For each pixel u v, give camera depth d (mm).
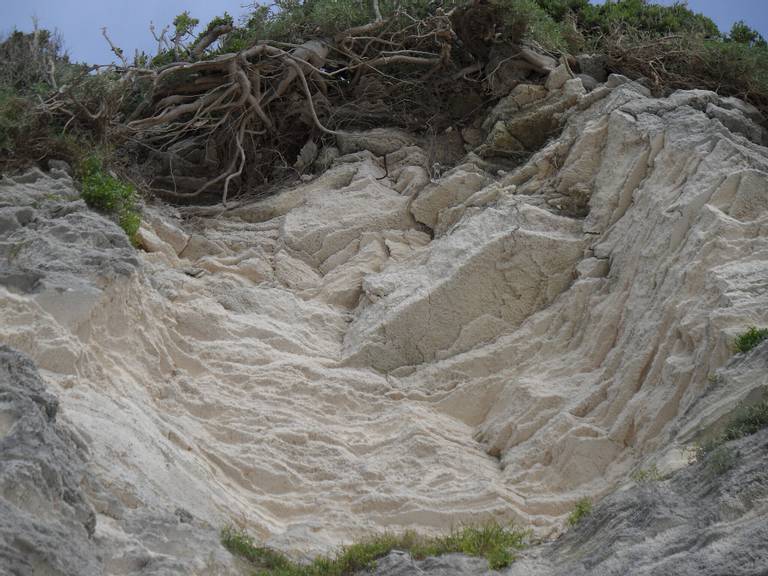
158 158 21391
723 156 16234
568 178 18328
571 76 20438
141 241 17859
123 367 14055
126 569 9133
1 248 14641
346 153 21312
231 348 15977
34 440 8906
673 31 23062
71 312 13516
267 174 21781
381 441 14594
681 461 10781
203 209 20031
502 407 15305
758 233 14688
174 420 13844
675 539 8664
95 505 9805
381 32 21859
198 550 9977
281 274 18422
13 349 10406
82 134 19234
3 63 20703
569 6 23938
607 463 13445
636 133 17781
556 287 16875
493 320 16703
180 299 16812
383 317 16719
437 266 17328
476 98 21719
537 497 13297
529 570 9602
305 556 11328
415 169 20406
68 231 15188
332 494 13445
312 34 21719
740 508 8727
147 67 20984
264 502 13234
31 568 7746
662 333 14203
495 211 17969
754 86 19844
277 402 15109
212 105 20562
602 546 9273
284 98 21594
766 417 10289
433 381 16031
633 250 16000
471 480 13648
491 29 21266
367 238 19000
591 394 14328
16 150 17922
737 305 13055
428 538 11531
